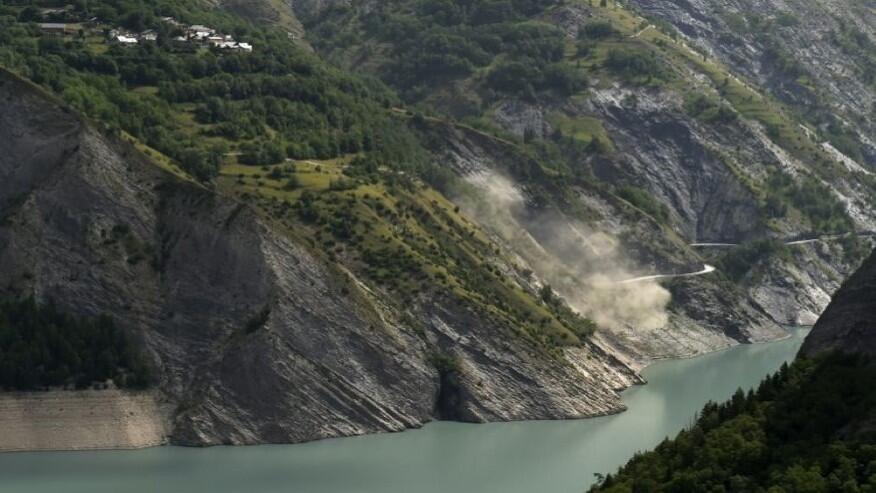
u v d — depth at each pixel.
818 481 191.75
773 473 196.88
